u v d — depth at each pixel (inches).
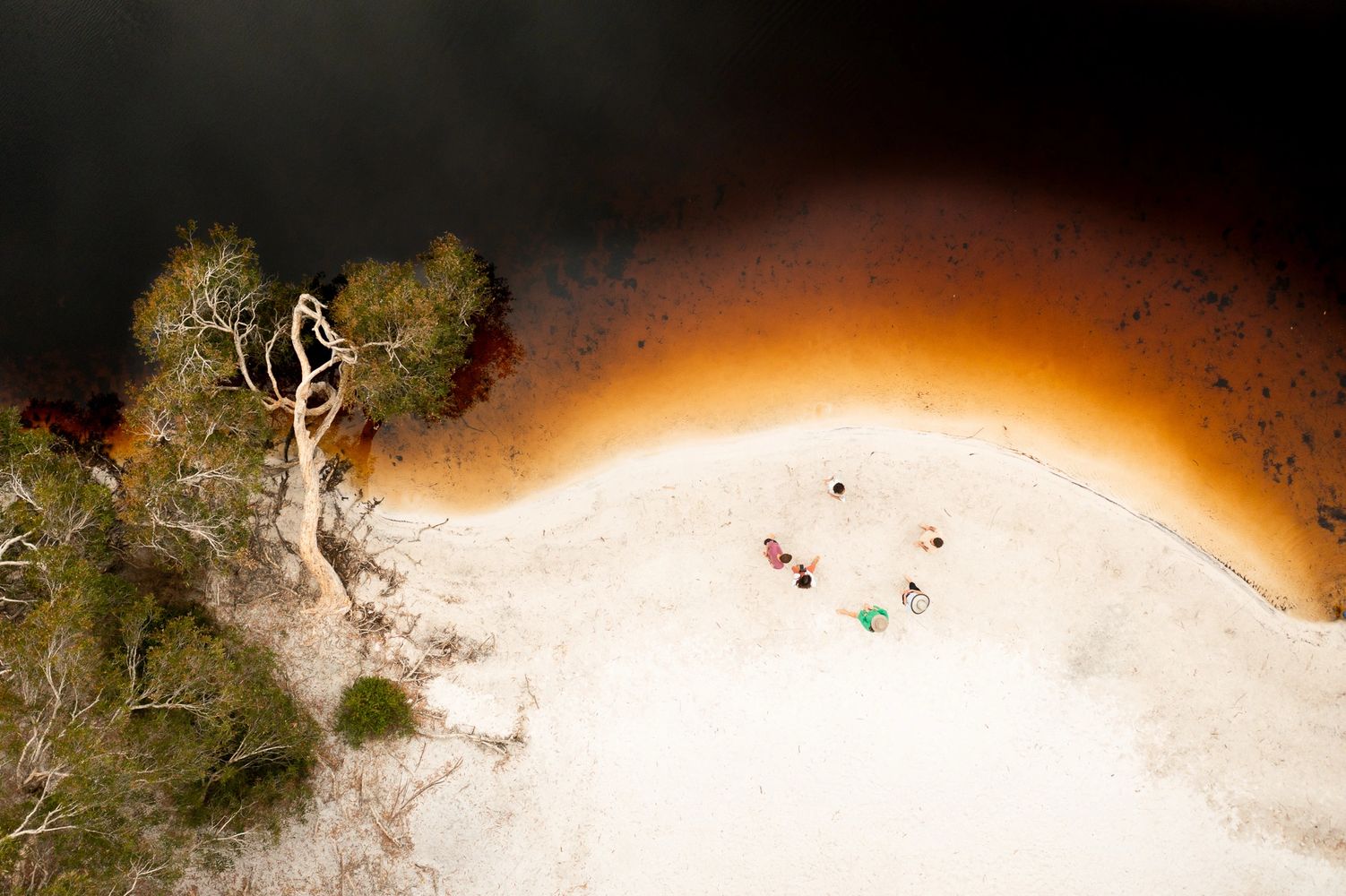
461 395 768.3
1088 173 730.8
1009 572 708.7
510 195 765.3
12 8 785.6
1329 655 689.0
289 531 754.2
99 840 593.9
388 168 771.4
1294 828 665.6
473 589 735.7
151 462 649.6
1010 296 737.0
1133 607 700.0
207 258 676.1
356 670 726.5
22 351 777.6
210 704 644.1
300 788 696.4
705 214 754.8
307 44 773.9
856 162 746.8
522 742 704.4
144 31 782.5
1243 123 716.7
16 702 587.8
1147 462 723.4
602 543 733.9
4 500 674.8
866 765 685.3
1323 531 704.4
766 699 698.8
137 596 710.5
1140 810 673.0
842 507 724.0
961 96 739.4
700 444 745.6
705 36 751.7
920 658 699.4
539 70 762.8
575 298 764.0
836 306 747.4
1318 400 710.5
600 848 687.1
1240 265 719.7
